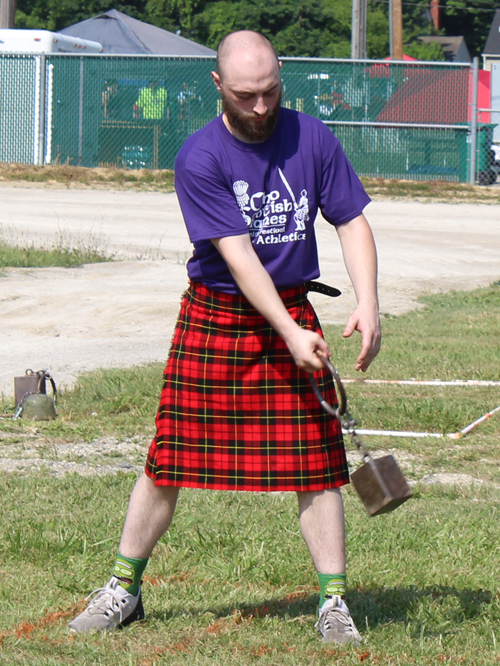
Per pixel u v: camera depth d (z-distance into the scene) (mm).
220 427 11391
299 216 11242
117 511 17125
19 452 21672
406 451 22266
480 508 17750
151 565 14398
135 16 173625
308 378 11344
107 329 35969
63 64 86812
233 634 11781
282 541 15477
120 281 44750
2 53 86500
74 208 68750
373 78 84688
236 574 14000
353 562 14508
